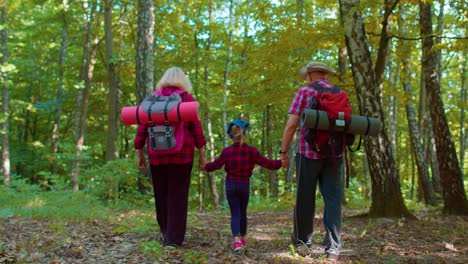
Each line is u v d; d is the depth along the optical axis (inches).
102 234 190.5
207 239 188.5
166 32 644.7
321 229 233.5
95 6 641.6
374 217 276.4
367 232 221.1
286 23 362.0
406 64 482.3
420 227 241.0
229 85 690.2
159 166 166.4
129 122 156.3
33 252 149.6
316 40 339.0
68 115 957.2
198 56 639.8
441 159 340.8
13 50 758.5
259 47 385.7
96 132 896.3
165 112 151.0
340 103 142.5
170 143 154.0
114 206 358.0
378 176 279.6
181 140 154.9
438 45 313.1
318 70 156.0
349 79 396.8
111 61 561.3
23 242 166.2
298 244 167.5
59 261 138.4
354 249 173.3
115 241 175.2
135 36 727.7
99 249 158.6
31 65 745.0
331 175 150.3
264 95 406.3
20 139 954.7
